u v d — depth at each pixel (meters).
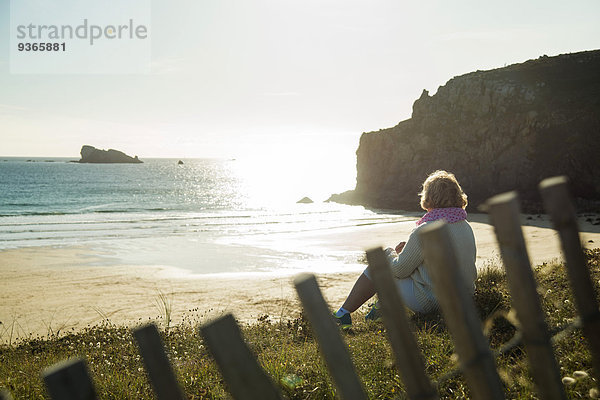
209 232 28.19
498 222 1.35
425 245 1.27
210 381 3.89
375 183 49.41
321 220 35.00
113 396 3.81
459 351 1.30
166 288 12.34
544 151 36.56
